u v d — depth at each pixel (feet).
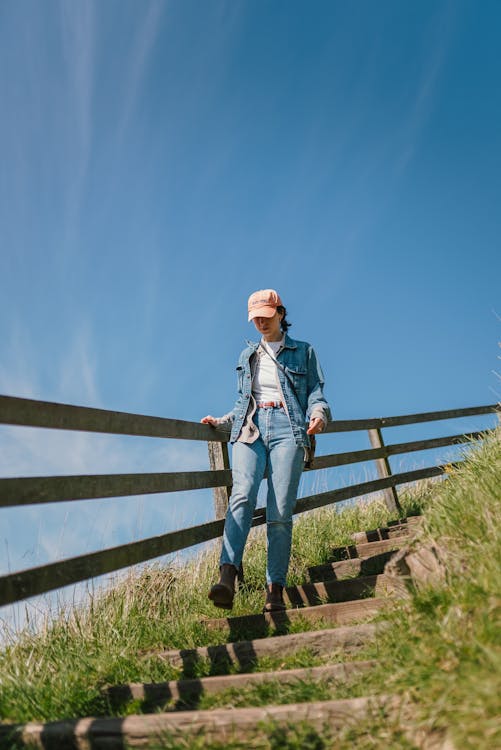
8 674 8.94
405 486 22.33
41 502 7.95
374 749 5.93
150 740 6.48
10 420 7.69
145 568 14.57
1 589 6.92
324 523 18.34
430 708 5.91
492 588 7.18
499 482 10.12
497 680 5.57
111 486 9.59
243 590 12.72
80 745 6.66
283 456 11.28
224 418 13.29
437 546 8.70
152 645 10.66
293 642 9.08
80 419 9.13
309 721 6.49
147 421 11.01
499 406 23.36
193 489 12.23
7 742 6.77
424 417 21.35
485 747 5.09
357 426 18.47
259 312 11.84
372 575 12.51
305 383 12.08
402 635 7.61
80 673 9.09
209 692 7.95
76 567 8.36
